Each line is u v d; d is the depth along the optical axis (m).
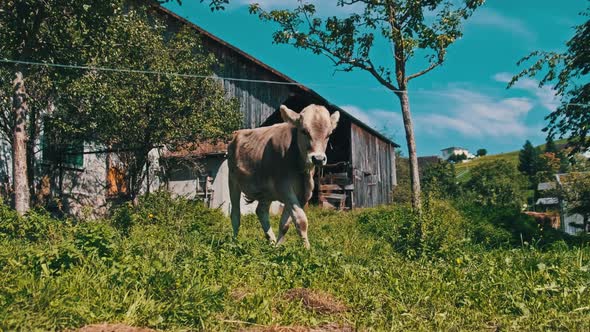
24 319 4.19
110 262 5.85
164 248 7.03
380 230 14.14
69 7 11.05
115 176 19.62
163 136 15.79
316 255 7.14
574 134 16.03
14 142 10.89
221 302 5.01
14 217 9.12
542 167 83.12
